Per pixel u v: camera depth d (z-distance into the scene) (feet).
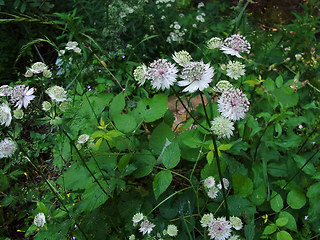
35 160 1.47
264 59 1.66
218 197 1.05
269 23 1.89
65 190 1.14
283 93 1.15
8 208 1.43
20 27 2.34
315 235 1.07
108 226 1.09
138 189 1.20
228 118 0.83
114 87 1.82
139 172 1.07
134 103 1.36
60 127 0.84
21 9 2.13
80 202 0.98
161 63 0.84
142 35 2.12
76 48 1.34
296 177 1.12
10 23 2.30
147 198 1.15
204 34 2.11
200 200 1.07
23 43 2.24
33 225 1.09
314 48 1.73
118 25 2.08
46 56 2.39
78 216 1.02
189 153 1.14
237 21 1.33
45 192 1.39
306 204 1.13
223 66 1.02
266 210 1.10
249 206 1.03
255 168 1.14
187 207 1.07
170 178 1.00
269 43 1.73
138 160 1.09
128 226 1.04
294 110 1.36
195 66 0.81
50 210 1.12
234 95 0.79
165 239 0.99
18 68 2.23
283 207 1.12
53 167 1.53
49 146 1.51
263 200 1.06
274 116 1.04
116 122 1.14
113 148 1.19
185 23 2.12
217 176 1.08
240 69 0.95
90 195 0.99
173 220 1.04
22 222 1.40
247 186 1.05
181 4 2.43
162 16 2.14
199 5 2.39
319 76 1.57
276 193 1.06
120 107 1.21
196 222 1.06
